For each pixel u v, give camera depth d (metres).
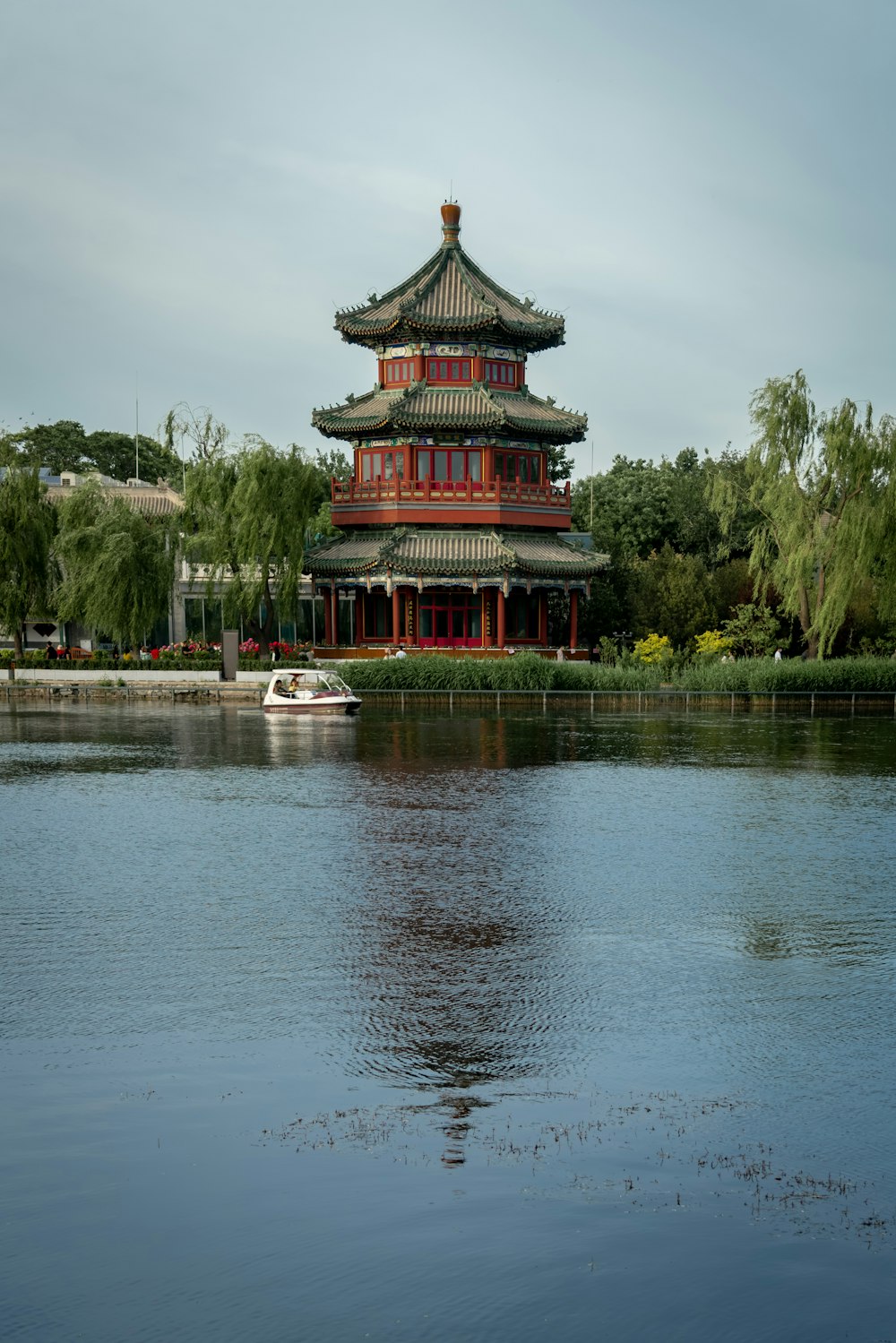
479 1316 10.20
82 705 77.38
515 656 83.56
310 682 72.81
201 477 84.94
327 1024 17.52
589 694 77.38
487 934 22.38
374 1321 10.14
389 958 20.80
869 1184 12.57
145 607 81.81
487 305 91.56
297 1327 10.08
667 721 68.31
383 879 26.95
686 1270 10.86
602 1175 12.68
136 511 89.38
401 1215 11.81
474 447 92.56
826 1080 15.46
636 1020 17.73
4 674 86.81
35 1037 16.92
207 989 19.06
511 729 62.91
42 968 20.19
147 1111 14.37
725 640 90.38
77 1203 12.07
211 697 81.31
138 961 20.52
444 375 93.38
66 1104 14.59
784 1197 12.23
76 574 83.00
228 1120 14.09
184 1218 11.75
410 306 90.94
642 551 125.31
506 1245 11.24
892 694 77.69
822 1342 9.86
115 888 26.03
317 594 99.38
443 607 93.06
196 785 42.12
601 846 31.03
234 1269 10.88
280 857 29.34
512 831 33.03
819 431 80.19
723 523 84.19
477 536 92.00
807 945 21.73
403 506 91.12
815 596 84.75
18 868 28.11
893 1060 16.20
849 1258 11.07
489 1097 14.88
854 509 77.38
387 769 46.69
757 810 36.88
